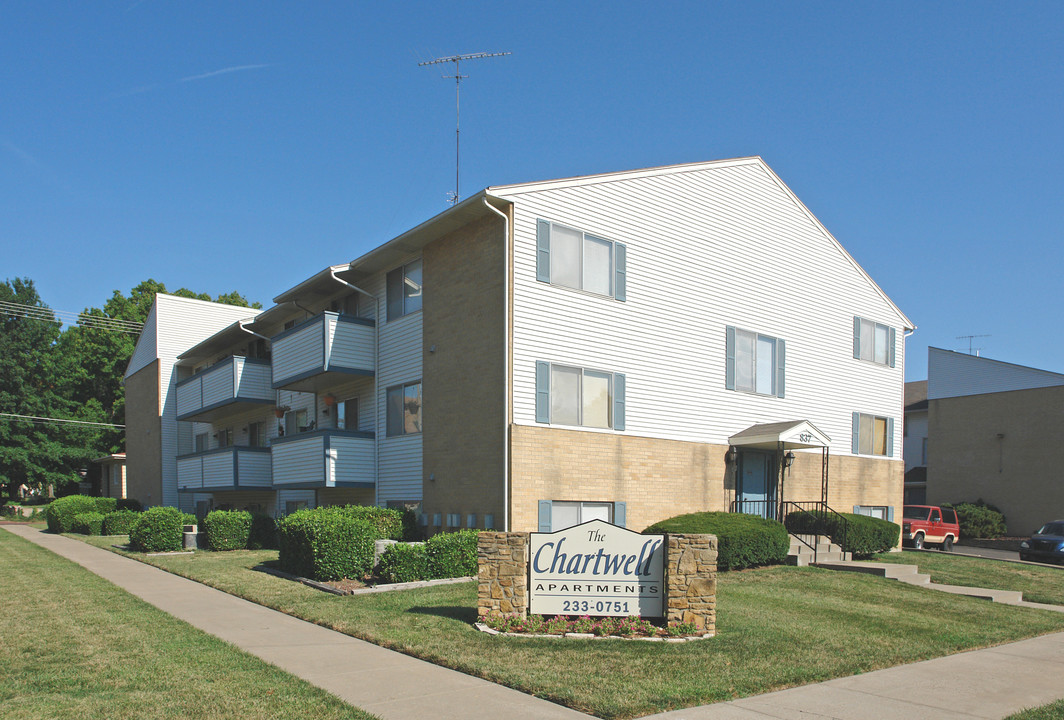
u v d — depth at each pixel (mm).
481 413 16844
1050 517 33938
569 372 17266
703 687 7816
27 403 49812
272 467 22984
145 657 8664
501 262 16594
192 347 33625
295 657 8844
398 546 14156
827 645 10164
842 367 24500
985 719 7402
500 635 9820
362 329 20672
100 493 56844
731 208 21422
